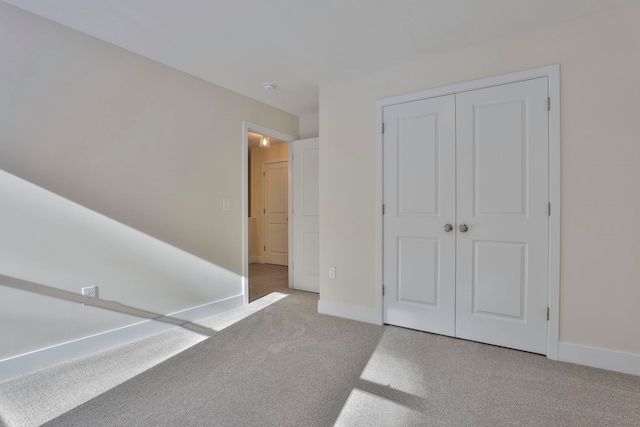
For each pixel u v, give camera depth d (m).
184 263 2.80
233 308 3.24
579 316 2.04
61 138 2.07
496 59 2.28
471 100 2.38
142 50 2.41
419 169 2.59
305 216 3.99
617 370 1.93
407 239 2.66
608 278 1.96
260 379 1.87
